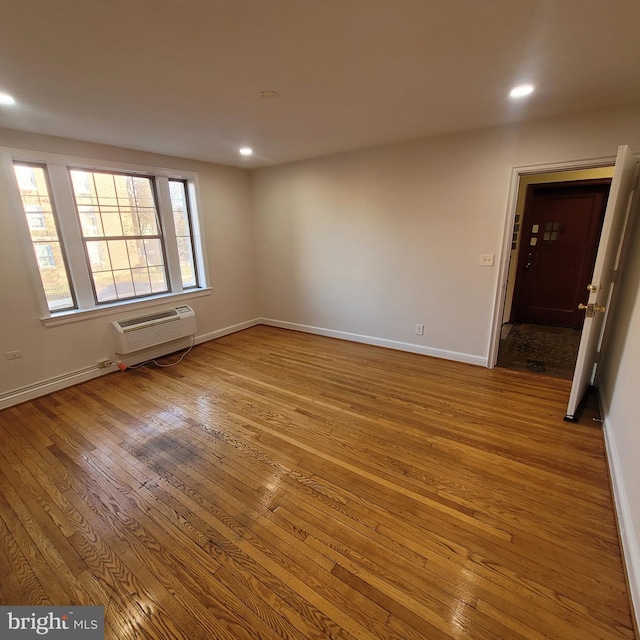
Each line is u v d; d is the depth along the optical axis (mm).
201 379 3514
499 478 2039
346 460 2232
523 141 3004
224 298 4918
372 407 2895
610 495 1896
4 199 2850
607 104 2572
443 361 3863
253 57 1823
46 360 3217
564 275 5035
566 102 2518
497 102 2508
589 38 1667
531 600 1369
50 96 2230
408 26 1565
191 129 3002
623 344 2408
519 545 1607
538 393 3088
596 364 3109
